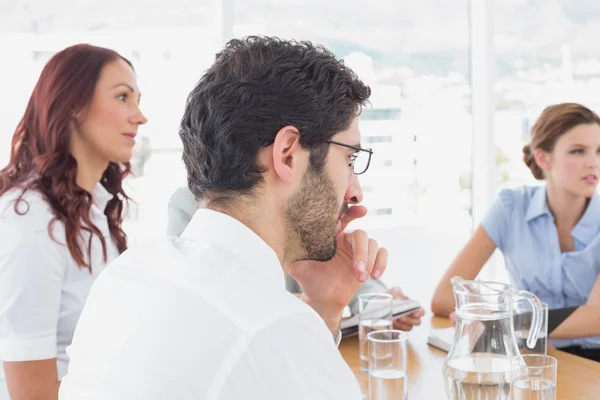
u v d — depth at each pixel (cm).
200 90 87
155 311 74
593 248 223
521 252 232
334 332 122
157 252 84
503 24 348
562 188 224
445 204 352
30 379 144
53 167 160
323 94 85
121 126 173
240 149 83
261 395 70
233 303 73
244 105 83
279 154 82
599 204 226
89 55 170
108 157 175
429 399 134
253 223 85
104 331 77
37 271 146
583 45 353
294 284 220
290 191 85
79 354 80
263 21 318
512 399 111
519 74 352
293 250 89
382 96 338
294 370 72
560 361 159
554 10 350
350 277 121
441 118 348
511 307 111
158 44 296
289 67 84
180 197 233
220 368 69
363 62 334
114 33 289
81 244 163
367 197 339
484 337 107
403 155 343
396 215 344
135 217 298
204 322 72
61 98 164
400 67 339
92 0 284
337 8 327
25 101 276
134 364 71
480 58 346
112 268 85
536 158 233
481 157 352
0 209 155
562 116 224
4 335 146
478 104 350
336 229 91
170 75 299
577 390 139
